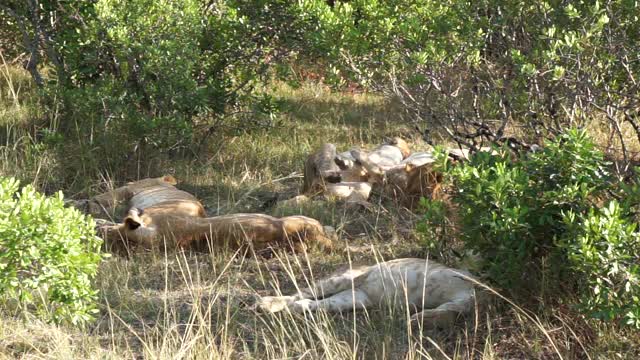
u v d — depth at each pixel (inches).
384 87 422.3
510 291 307.0
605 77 384.2
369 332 306.5
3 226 255.6
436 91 426.0
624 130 497.0
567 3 388.8
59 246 262.8
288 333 305.3
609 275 273.4
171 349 285.9
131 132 478.6
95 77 507.5
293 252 361.7
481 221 294.5
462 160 335.0
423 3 418.0
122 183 467.2
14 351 287.9
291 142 545.6
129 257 364.5
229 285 328.5
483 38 404.5
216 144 522.0
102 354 288.8
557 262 297.9
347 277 325.1
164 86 486.9
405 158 483.5
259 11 514.3
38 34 530.9
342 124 601.0
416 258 344.8
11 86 559.5
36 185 451.5
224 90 518.9
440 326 309.9
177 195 410.3
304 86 688.4
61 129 516.4
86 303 289.6
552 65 367.6
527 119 399.2
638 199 287.6
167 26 489.4
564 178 296.2
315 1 494.9
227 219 371.2
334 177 439.8
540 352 292.7
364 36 412.8
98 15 478.0
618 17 380.8
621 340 291.1
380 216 419.5
